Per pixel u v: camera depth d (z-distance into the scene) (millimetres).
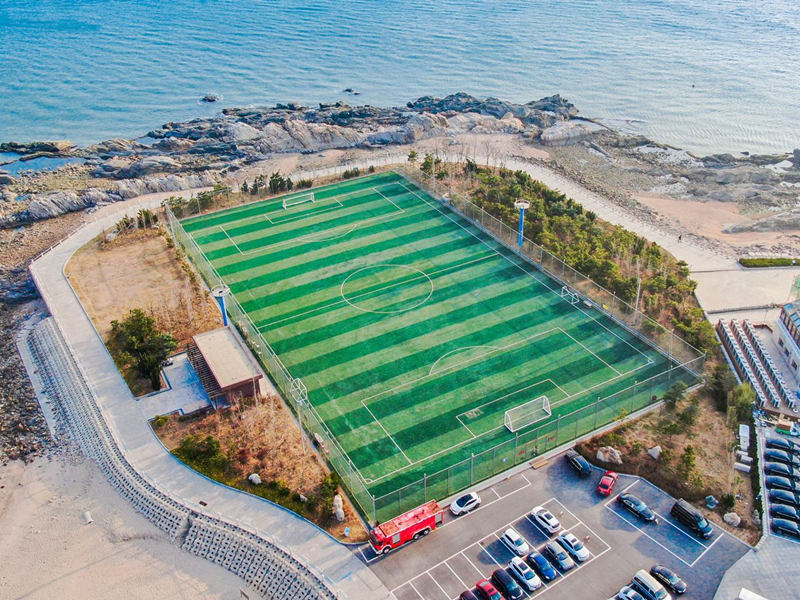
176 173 142000
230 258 103688
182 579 58375
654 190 133375
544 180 134375
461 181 125688
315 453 69062
